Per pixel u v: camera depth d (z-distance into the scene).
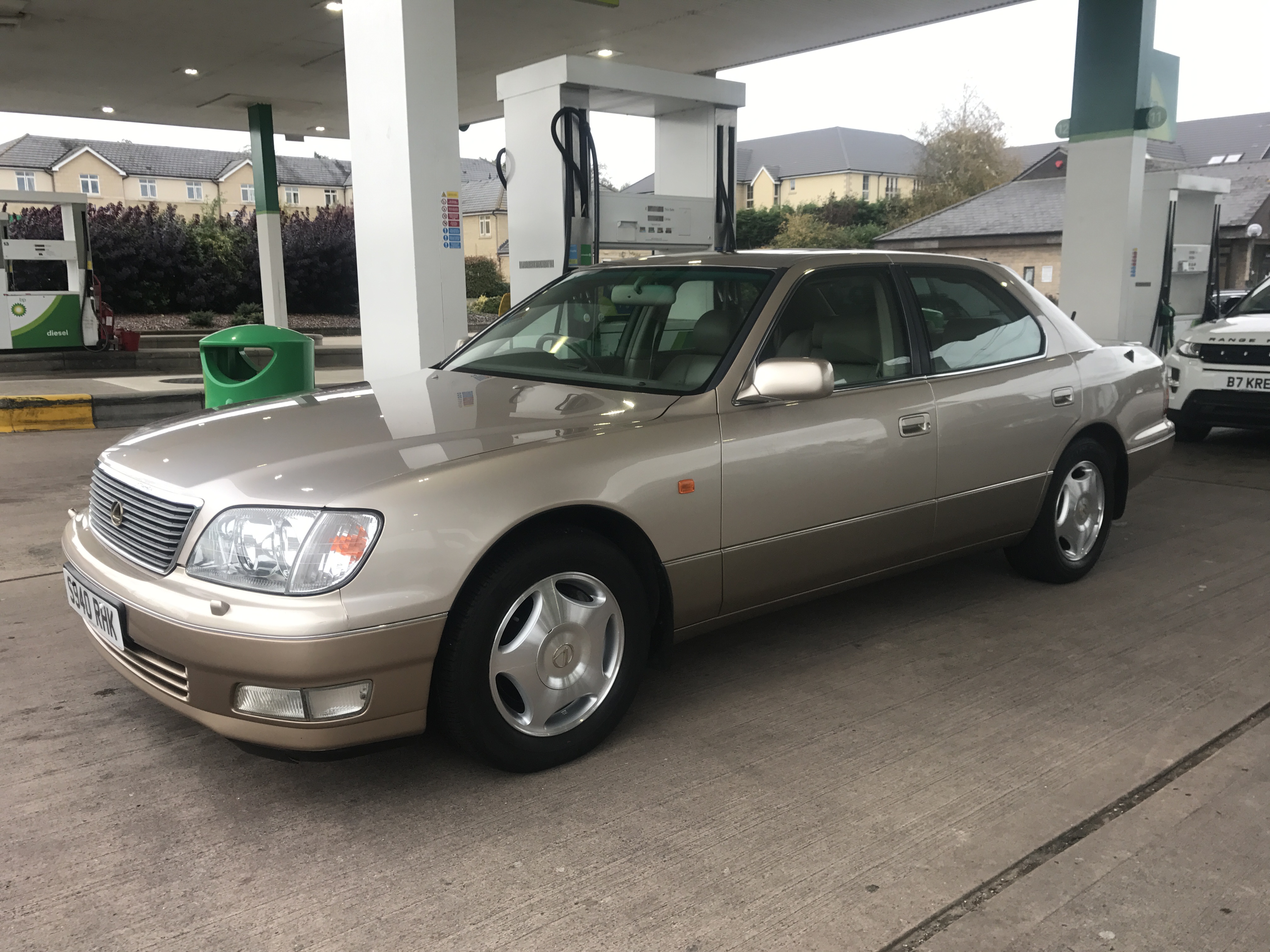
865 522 3.53
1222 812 2.64
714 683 3.51
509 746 2.72
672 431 3.02
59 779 2.79
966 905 2.25
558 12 11.72
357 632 2.36
